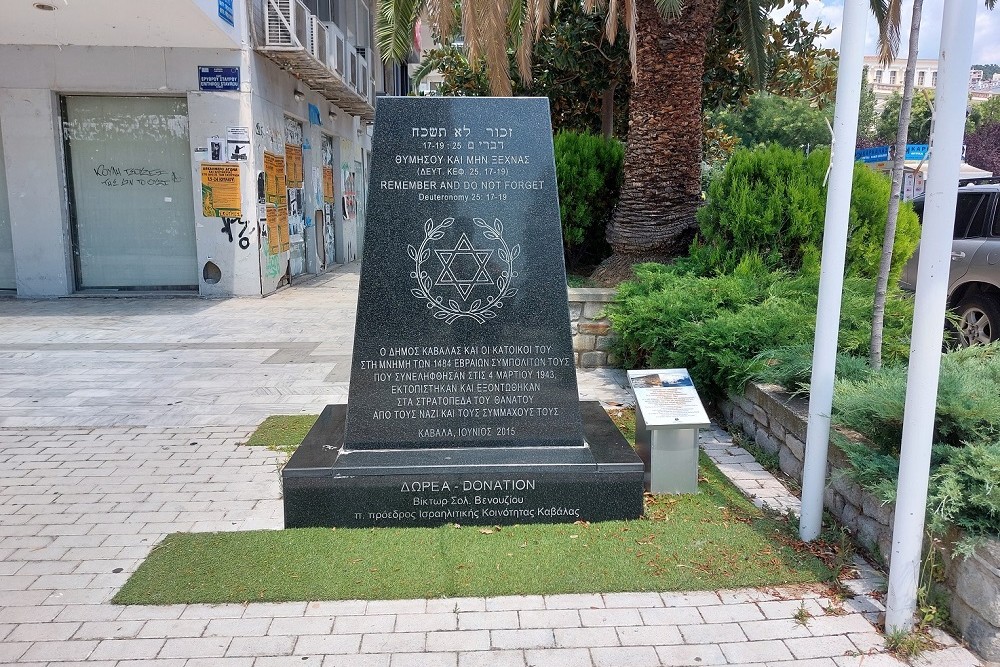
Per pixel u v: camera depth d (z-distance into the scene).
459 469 3.80
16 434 5.38
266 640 2.88
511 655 2.80
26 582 3.30
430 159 3.93
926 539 3.12
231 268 12.52
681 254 8.12
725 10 10.92
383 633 2.93
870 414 3.60
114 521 3.93
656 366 6.48
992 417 3.20
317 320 10.39
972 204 8.42
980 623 2.78
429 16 8.91
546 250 3.99
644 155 8.04
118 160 12.38
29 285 12.34
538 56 12.09
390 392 4.02
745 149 7.36
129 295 12.52
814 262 6.58
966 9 2.57
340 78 14.62
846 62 3.27
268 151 12.97
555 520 3.87
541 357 4.04
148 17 10.17
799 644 2.87
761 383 5.12
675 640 2.89
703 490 4.32
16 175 12.02
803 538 3.65
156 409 6.03
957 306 8.35
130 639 2.88
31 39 11.34
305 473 3.77
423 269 3.96
